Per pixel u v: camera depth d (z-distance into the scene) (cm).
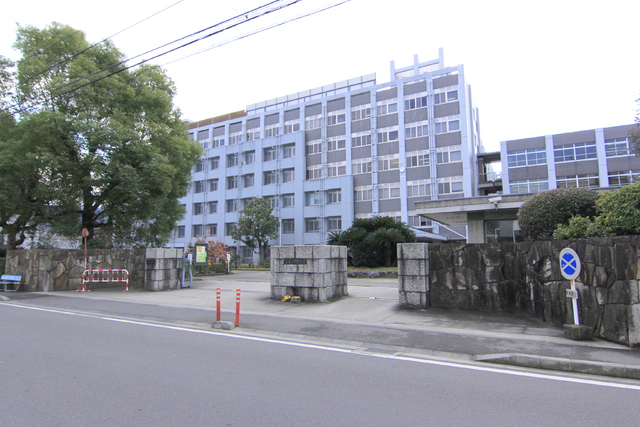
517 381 547
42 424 390
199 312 1125
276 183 4831
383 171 4344
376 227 2661
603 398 480
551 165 3997
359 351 719
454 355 684
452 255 1084
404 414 424
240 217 4325
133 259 1809
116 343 752
